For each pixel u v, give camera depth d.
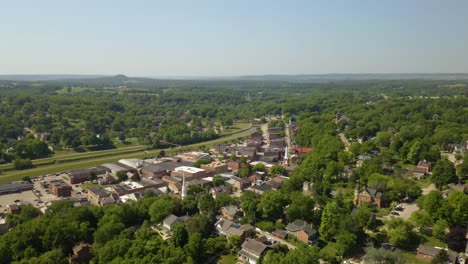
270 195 195.00
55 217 171.50
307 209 185.12
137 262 132.75
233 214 196.38
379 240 167.12
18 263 136.75
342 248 155.00
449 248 155.00
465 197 166.00
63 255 148.38
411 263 148.25
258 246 155.00
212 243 164.75
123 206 191.75
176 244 161.00
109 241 151.62
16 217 190.75
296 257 137.38
